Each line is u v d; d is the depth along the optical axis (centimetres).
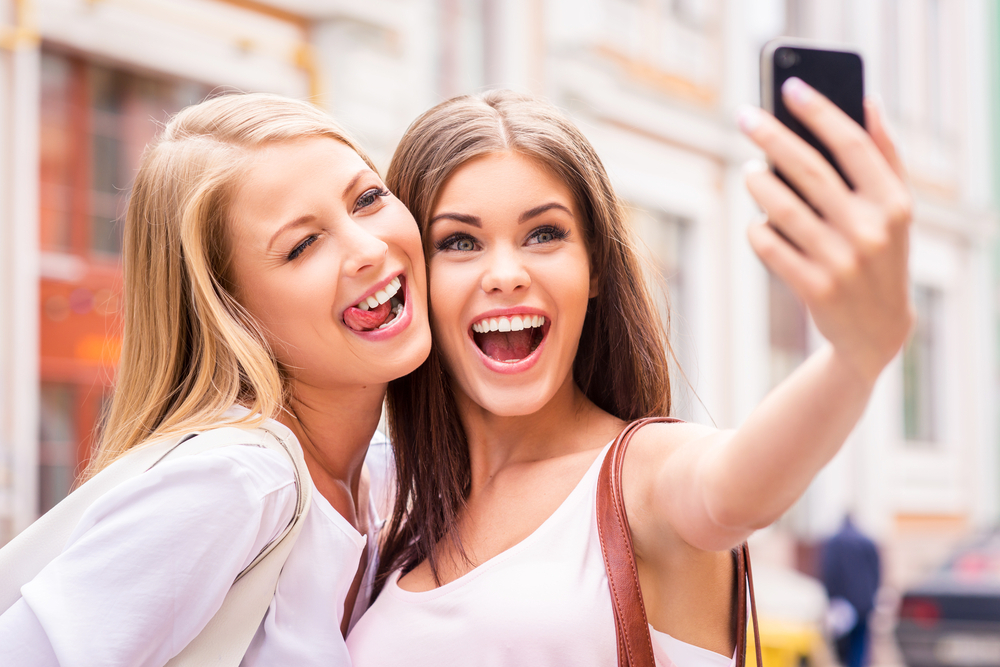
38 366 584
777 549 1094
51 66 596
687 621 158
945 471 1334
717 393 1027
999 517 1407
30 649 148
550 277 170
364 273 169
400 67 727
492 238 172
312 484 168
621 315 184
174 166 176
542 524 163
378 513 208
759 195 95
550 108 182
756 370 1062
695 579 155
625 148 944
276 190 171
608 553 152
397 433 190
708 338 1020
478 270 172
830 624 704
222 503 152
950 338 1373
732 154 1048
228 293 175
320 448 185
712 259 1038
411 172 181
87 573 149
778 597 639
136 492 152
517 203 170
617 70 931
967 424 1384
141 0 615
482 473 185
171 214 175
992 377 1425
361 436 189
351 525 183
